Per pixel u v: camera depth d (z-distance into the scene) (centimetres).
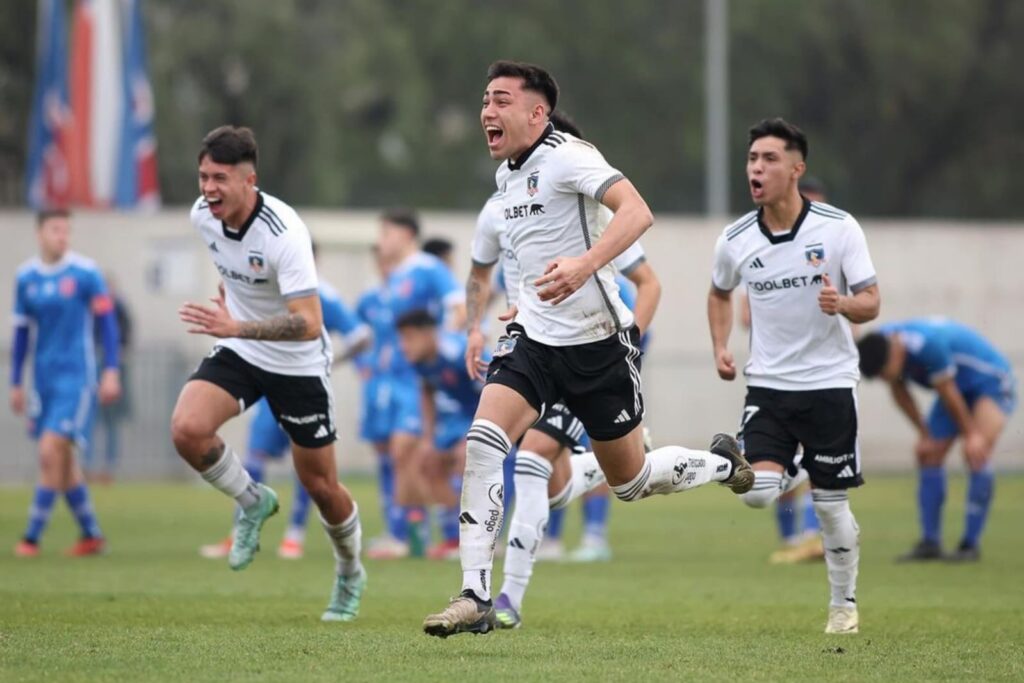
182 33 12569
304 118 13162
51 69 8362
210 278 7619
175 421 2659
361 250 7838
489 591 2256
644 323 2883
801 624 2848
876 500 6869
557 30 14550
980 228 8700
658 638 2559
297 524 4481
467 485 2262
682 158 14675
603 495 4481
